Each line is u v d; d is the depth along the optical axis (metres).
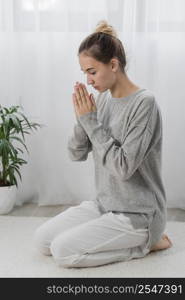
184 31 3.00
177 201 3.19
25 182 3.25
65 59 3.07
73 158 2.46
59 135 3.17
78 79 3.09
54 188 3.21
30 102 3.14
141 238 2.30
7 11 3.04
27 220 2.91
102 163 2.23
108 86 2.23
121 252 2.30
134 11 2.98
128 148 2.16
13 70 3.10
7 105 3.15
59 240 2.22
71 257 2.20
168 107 3.08
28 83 3.12
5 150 2.88
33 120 3.16
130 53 2.95
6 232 2.70
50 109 3.13
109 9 2.99
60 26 3.05
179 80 3.05
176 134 3.11
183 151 3.13
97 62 2.17
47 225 2.38
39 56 3.08
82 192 3.23
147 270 2.23
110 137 2.26
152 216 2.30
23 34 3.06
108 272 2.21
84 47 2.19
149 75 3.05
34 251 2.43
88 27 3.03
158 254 2.40
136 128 2.18
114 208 2.30
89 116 2.21
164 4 2.98
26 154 3.22
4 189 2.98
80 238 2.21
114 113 2.29
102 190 2.35
